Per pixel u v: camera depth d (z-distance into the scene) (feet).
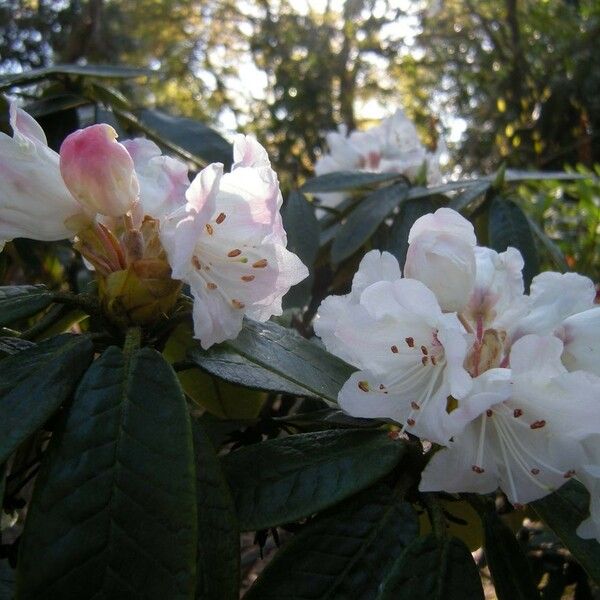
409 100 9.02
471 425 0.80
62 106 1.62
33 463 0.97
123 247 0.84
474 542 1.10
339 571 0.76
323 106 8.00
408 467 0.86
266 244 0.87
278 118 7.97
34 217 0.83
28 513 0.66
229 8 9.86
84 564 0.64
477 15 8.18
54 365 0.76
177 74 10.04
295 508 0.77
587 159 7.18
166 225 0.79
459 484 0.77
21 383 0.74
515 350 0.76
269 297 0.88
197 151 1.77
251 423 1.08
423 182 1.86
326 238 1.85
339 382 0.91
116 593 0.63
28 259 1.77
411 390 0.82
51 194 0.82
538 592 0.83
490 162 7.75
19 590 0.62
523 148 7.33
